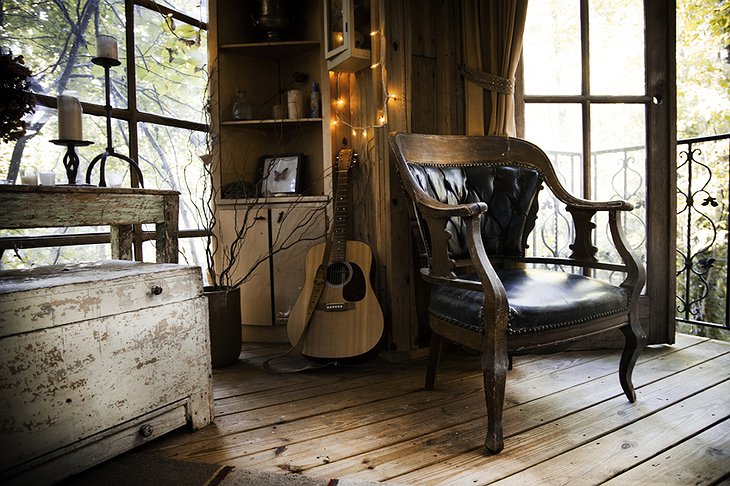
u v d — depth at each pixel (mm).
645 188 2266
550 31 2271
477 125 2178
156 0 2432
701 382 1793
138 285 1286
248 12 2664
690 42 3736
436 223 1506
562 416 1522
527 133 2291
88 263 1533
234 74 2604
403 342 2172
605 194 2320
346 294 2086
